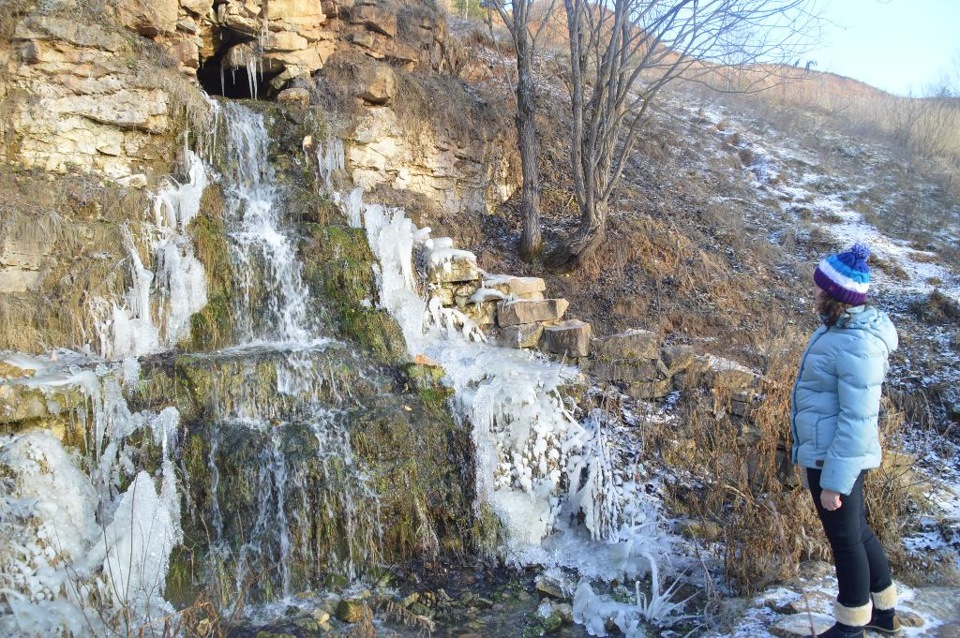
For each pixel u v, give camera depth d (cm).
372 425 544
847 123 1750
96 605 410
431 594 484
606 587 502
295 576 482
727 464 596
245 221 686
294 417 543
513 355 690
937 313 907
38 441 443
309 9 840
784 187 1306
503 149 1023
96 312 554
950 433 704
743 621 419
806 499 502
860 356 331
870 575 367
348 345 639
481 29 1298
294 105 804
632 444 622
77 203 593
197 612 439
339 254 690
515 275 854
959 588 450
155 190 645
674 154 1288
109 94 637
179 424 497
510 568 529
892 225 1202
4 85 591
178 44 739
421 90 915
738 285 909
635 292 847
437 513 539
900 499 531
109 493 464
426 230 780
